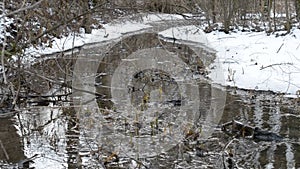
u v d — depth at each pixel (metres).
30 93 7.38
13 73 6.14
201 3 15.45
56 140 6.26
